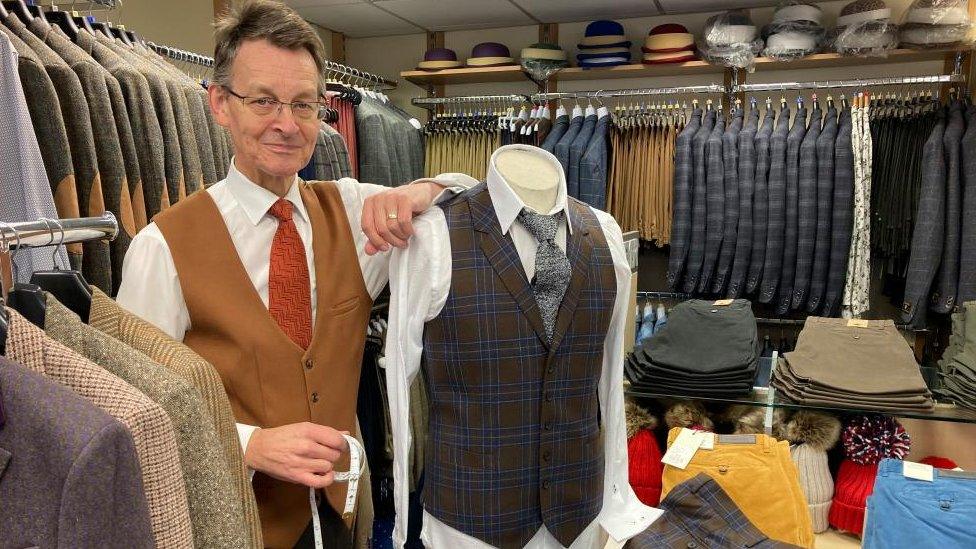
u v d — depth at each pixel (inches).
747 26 118.0
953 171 101.0
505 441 40.4
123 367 28.2
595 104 142.1
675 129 121.0
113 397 23.7
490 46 137.3
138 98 59.5
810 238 110.0
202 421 28.9
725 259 114.9
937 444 74.8
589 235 43.0
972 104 108.9
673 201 118.5
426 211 42.2
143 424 23.7
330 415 43.6
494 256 40.0
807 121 123.5
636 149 123.9
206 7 109.3
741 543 53.7
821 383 63.1
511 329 39.8
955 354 68.6
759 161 111.7
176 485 24.9
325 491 43.6
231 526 29.7
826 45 118.4
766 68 125.7
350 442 37.6
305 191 45.9
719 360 65.8
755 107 117.9
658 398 74.5
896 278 116.7
